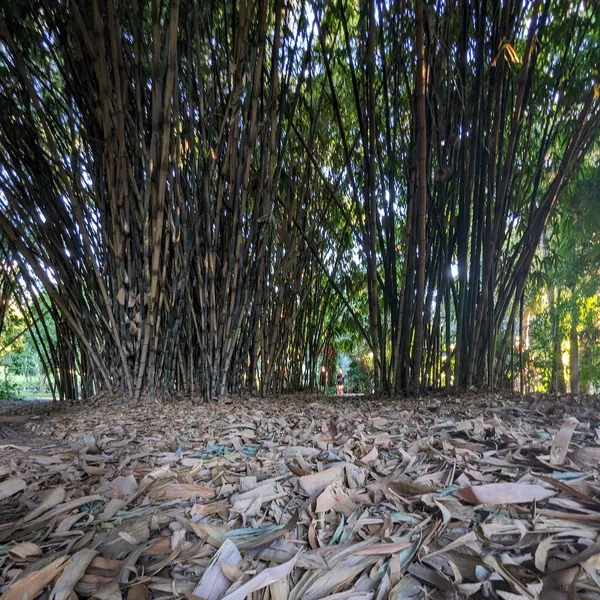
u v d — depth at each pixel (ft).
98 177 8.52
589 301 15.49
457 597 2.04
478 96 7.94
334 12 8.40
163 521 2.99
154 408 8.23
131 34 7.97
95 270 8.61
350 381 26.30
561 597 1.96
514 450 4.16
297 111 10.87
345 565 2.35
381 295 14.39
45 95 9.05
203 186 8.77
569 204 11.43
